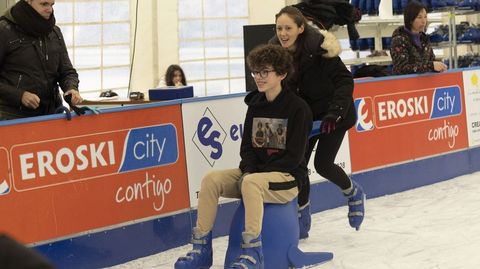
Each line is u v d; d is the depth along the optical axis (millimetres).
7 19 4289
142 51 10328
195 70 10828
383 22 10234
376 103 6410
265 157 4090
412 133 6770
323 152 4652
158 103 4766
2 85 4184
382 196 6480
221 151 5207
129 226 4594
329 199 6070
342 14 7004
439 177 7086
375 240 4902
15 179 3979
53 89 4523
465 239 4844
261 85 3979
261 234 3865
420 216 5609
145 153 4684
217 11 10883
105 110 4426
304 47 4453
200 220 3916
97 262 4402
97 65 9992
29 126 4039
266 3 11148
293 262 4008
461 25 10797
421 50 6738
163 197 4812
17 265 788
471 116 7473
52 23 4387
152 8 10336
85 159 4324
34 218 4070
